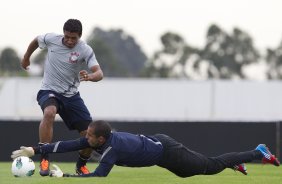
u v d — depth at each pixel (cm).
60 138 6469
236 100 12438
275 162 3416
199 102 12550
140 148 3052
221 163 3272
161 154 3109
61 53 3722
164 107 12556
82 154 3856
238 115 12419
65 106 3772
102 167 2995
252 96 12388
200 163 3192
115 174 4150
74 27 3634
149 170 4641
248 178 3831
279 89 12331
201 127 6588
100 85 12525
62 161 6475
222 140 6569
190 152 3184
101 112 12512
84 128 3825
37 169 4762
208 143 6575
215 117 12481
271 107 12344
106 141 2998
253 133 6562
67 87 3756
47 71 3762
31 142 6512
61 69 3722
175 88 12550
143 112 12550
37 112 12600
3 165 5528
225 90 12450
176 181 3609
